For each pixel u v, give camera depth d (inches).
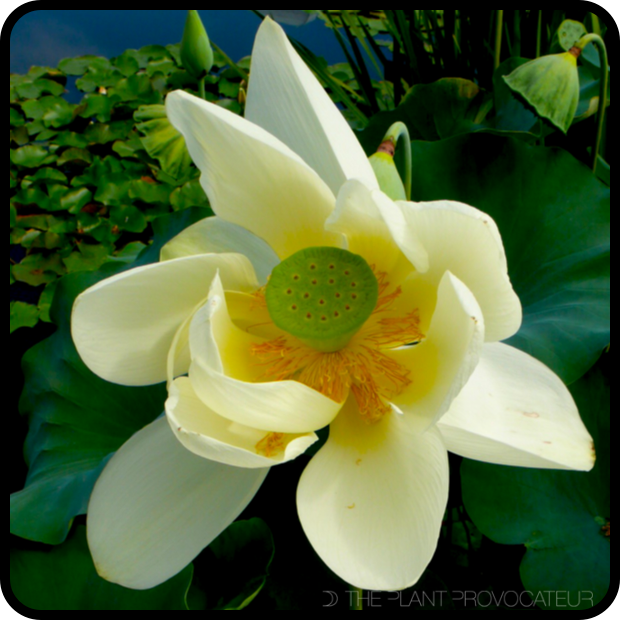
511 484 19.1
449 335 14.8
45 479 20.7
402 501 15.0
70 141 45.0
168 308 16.2
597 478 19.2
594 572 17.9
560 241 20.8
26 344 33.6
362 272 16.6
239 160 16.2
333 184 17.1
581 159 28.9
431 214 14.8
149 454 16.4
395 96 34.4
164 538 15.9
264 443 15.6
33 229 40.4
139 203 41.1
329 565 14.5
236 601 18.3
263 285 18.5
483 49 32.3
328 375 16.7
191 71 25.2
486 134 21.9
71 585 18.3
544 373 16.4
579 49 21.8
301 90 16.8
